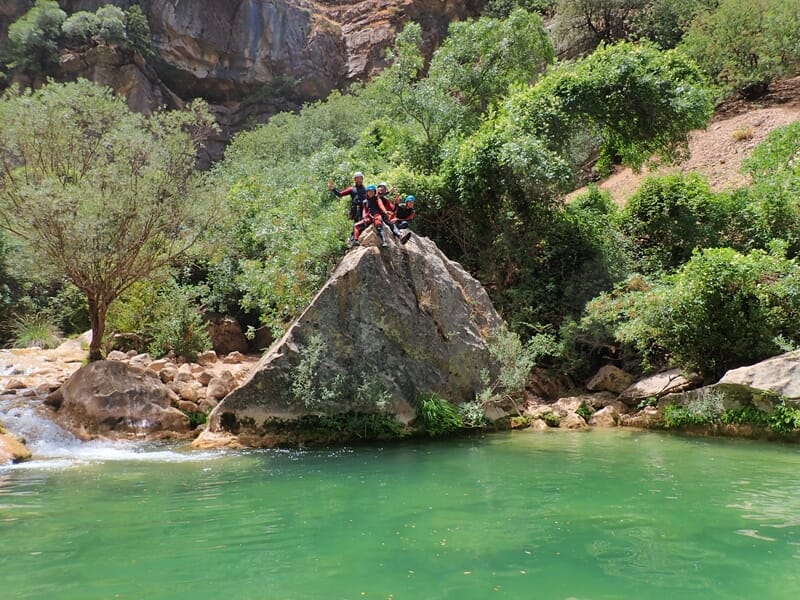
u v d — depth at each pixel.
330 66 44.31
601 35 30.20
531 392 12.09
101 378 10.23
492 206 14.39
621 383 11.68
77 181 11.66
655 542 4.23
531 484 6.11
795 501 5.34
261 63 42.22
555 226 14.28
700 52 22.80
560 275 14.12
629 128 16.05
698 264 10.47
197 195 12.39
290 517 4.98
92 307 11.56
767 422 8.88
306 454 8.30
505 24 19.20
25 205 9.98
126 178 10.90
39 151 12.05
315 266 12.10
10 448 8.12
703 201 14.56
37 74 35.47
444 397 10.17
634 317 11.29
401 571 3.70
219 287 16.50
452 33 19.81
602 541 4.26
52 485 6.36
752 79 22.03
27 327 17.38
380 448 8.71
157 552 4.10
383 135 18.89
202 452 8.53
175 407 10.70
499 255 14.12
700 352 10.42
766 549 4.06
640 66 15.16
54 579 3.60
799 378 8.88
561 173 13.59
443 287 10.59
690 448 8.19
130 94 36.19
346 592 3.37
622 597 3.28
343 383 9.52
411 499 5.57
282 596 3.31
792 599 3.24
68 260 10.43
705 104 14.95
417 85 18.45
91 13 37.38
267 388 9.35
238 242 16.42
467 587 3.43
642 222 15.27
